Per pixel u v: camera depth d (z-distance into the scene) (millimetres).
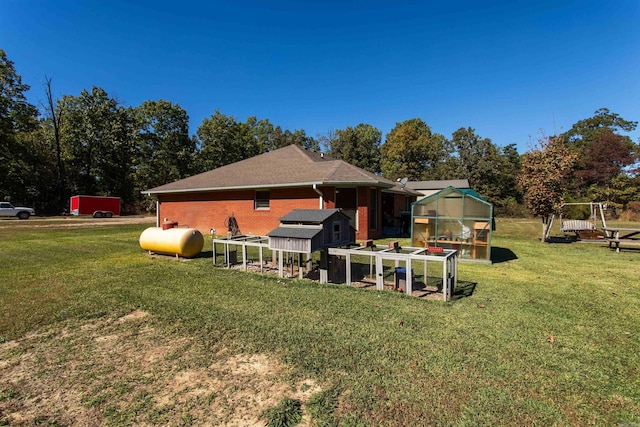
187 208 16078
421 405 2508
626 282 6434
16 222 23141
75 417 2438
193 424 2332
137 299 5215
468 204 8945
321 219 6516
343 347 3475
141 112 38125
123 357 3355
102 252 10086
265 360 3236
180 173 38562
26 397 2691
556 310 4684
